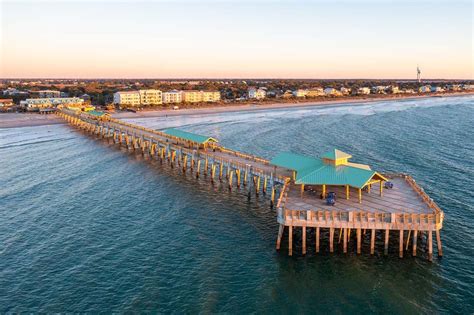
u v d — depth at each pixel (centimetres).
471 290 3378
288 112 18375
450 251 3991
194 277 3647
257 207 5391
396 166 7306
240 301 3284
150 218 5072
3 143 10462
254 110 19525
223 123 14375
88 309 3200
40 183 6662
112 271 3769
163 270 3775
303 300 3284
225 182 6538
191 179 6781
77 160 8381
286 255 3991
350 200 4191
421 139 10262
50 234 4619
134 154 8900
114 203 5650
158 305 3241
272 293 3384
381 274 3612
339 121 14550
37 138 11281
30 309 3209
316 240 3969
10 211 5359
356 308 3175
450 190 5803
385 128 12512
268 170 5628
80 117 13550
